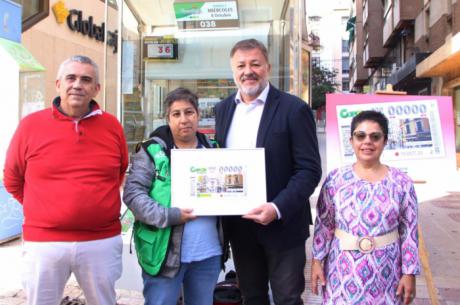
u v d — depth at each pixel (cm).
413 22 2186
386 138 245
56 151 242
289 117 264
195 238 255
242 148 257
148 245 250
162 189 254
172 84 631
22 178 257
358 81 4553
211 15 610
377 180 243
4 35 595
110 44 622
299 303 273
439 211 769
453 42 1212
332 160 359
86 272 251
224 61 618
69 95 241
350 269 238
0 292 405
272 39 596
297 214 271
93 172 246
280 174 264
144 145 260
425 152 357
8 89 557
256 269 285
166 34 627
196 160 255
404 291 238
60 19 1260
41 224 241
